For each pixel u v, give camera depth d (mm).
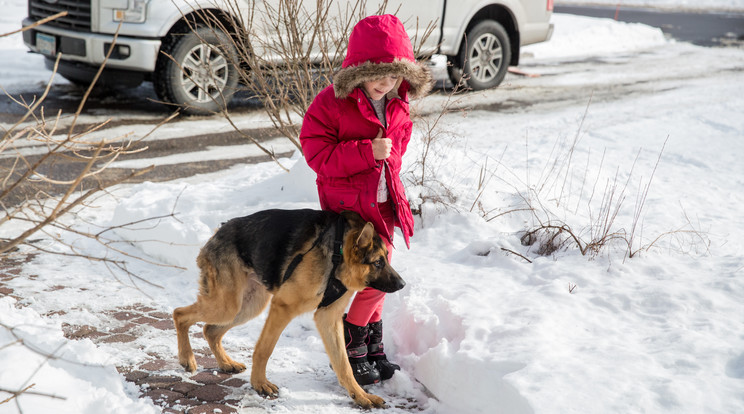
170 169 7734
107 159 7926
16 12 16844
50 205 6363
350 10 8680
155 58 9586
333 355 3723
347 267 3604
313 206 5676
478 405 3559
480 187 6285
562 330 3914
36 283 4906
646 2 36500
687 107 11891
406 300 4508
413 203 5816
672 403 3080
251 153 8641
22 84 11156
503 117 10977
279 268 3615
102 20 9508
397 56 3518
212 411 3531
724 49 21469
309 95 6672
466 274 4914
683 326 3895
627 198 6727
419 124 7148
